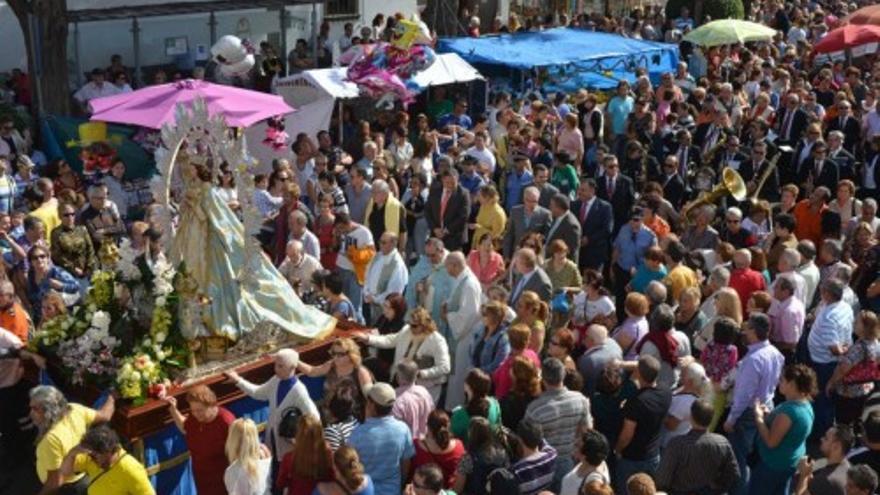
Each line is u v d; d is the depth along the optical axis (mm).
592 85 19719
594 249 12359
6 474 9031
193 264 8508
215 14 20141
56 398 7172
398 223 11906
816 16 29141
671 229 12328
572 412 7418
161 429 7980
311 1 20016
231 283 8641
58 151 15523
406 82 16625
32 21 16047
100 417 7504
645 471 7590
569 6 29062
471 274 9391
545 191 12906
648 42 21797
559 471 7410
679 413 7805
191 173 8492
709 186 13844
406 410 7695
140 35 19281
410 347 8758
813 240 12391
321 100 16094
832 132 15062
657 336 8406
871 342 9094
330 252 11391
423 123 15953
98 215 11430
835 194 14656
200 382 8234
